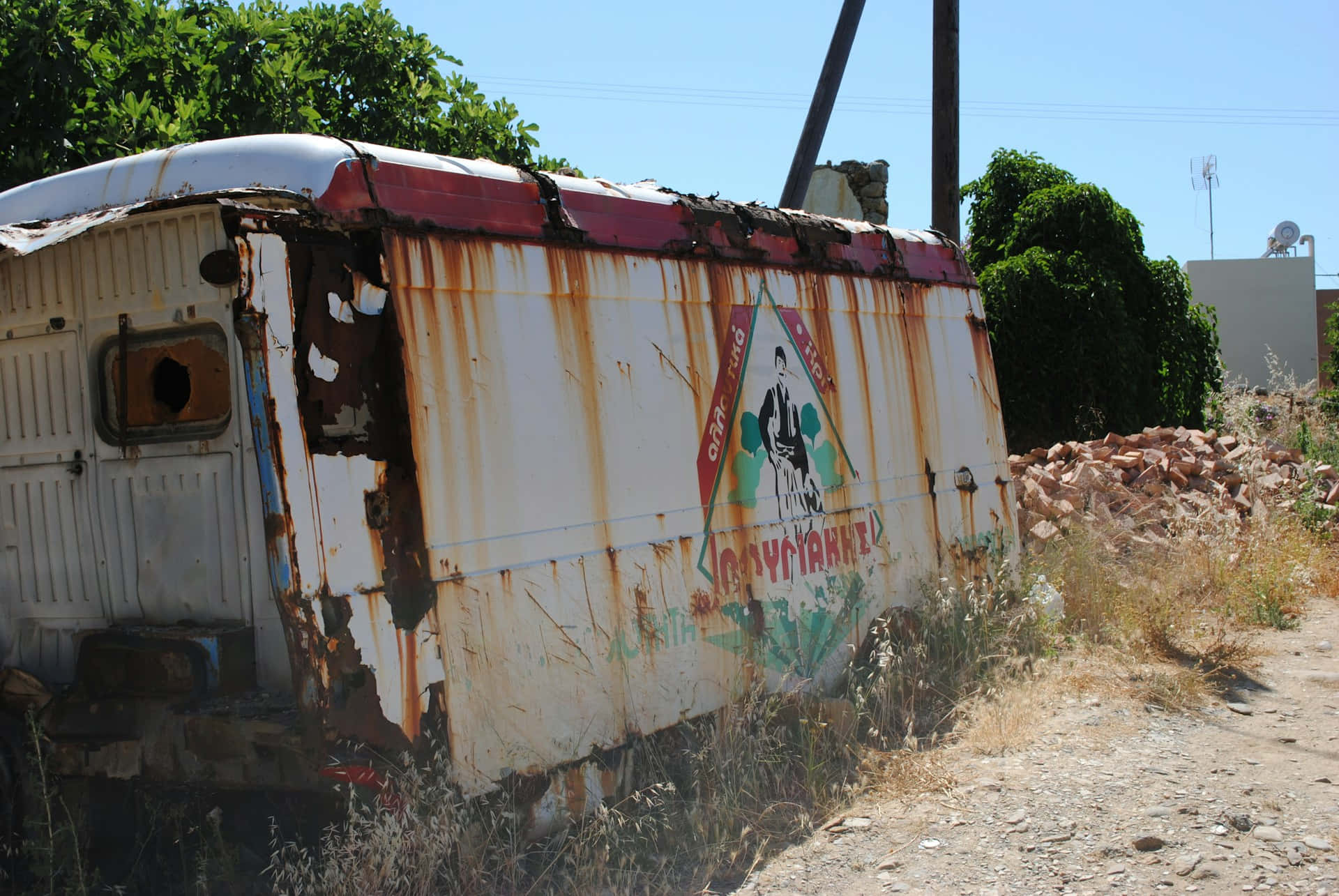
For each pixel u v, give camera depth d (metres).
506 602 4.06
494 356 4.16
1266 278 40.56
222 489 4.05
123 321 4.20
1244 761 5.09
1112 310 14.39
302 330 3.58
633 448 4.70
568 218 4.55
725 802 4.50
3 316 4.52
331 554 3.55
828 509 5.83
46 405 4.45
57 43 7.36
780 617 5.39
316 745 3.46
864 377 6.27
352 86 9.86
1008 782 4.88
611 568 4.50
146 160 4.14
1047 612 7.28
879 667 5.77
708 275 5.26
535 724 4.11
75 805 4.14
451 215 4.10
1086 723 5.66
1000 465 7.57
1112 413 14.45
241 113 8.45
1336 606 8.34
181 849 4.00
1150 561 8.94
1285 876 3.93
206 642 3.90
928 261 7.10
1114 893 3.86
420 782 3.67
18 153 7.34
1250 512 10.12
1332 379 23.53
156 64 8.41
